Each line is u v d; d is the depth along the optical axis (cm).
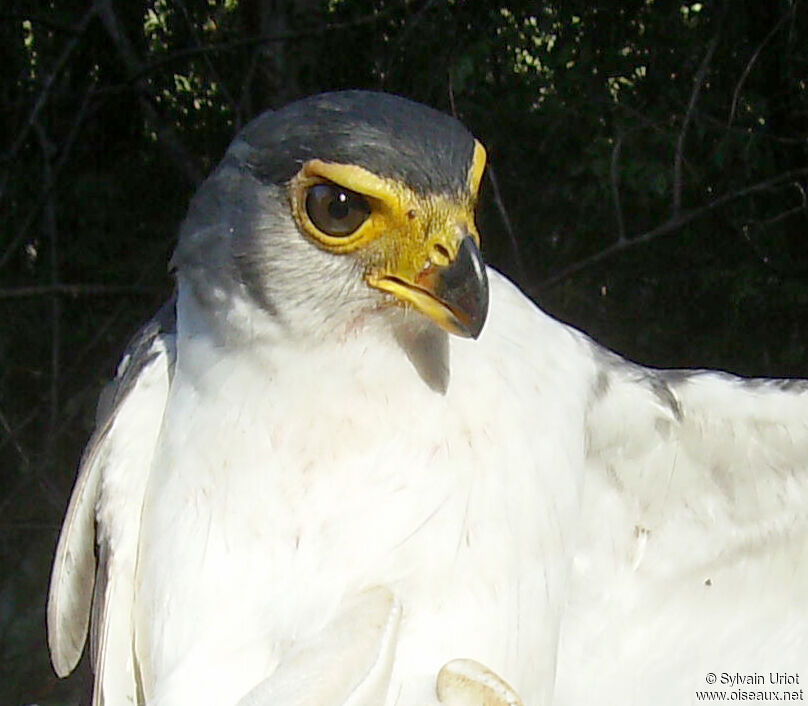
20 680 1217
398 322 461
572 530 487
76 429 1401
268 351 459
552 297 1503
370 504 452
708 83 1509
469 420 462
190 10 1465
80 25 1361
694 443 546
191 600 452
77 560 496
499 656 451
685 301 1505
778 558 580
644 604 576
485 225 1501
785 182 1479
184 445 464
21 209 1496
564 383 496
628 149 1456
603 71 1494
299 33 1267
